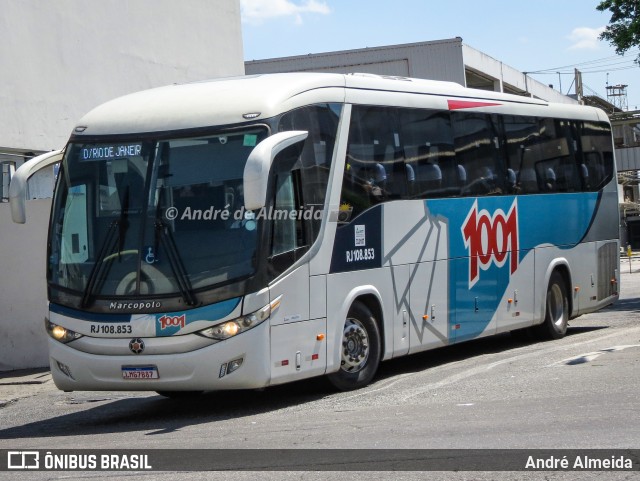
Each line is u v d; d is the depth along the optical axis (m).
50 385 14.77
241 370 10.40
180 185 10.77
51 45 17.78
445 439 8.44
